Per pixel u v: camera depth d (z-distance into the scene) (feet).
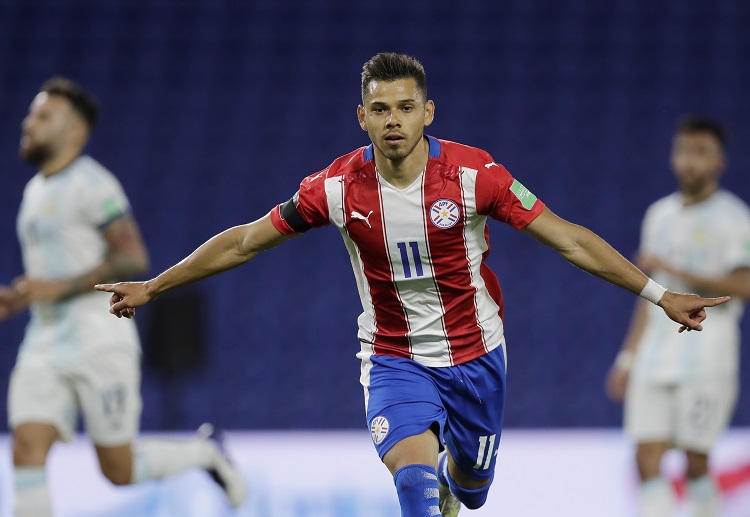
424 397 46.42
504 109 159.74
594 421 125.39
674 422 75.31
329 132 158.10
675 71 164.04
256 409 127.85
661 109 159.94
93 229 66.08
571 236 44.09
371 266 46.06
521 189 44.42
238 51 167.53
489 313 48.26
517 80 163.43
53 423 64.03
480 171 44.19
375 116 42.50
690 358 74.33
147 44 168.04
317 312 137.49
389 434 45.09
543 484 85.87
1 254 141.90
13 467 63.26
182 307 89.81
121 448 66.28
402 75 42.39
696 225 77.05
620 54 166.09
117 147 155.43
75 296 64.95
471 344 47.78
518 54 166.50
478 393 48.62
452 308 46.70
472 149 45.24
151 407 126.00
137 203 148.05
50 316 65.05
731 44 167.12
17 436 63.41
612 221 146.00
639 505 80.18
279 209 45.34
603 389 128.47
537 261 140.87
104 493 84.07
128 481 68.08
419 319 46.91
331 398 129.39
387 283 46.09
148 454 69.51
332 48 168.04
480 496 55.67
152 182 150.92
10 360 130.52
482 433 50.42
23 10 170.30
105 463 66.85
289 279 140.36
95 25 169.58
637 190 149.89
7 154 153.99
